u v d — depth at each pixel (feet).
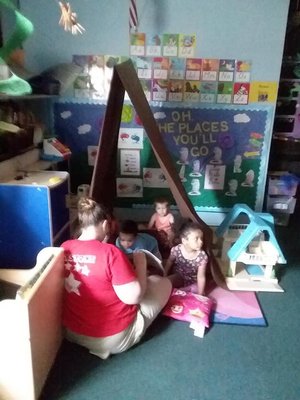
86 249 4.22
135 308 4.59
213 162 8.47
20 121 6.69
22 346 3.53
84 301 4.29
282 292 6.08
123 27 7.60
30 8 7.57
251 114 8.07
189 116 8.14
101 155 6.12
